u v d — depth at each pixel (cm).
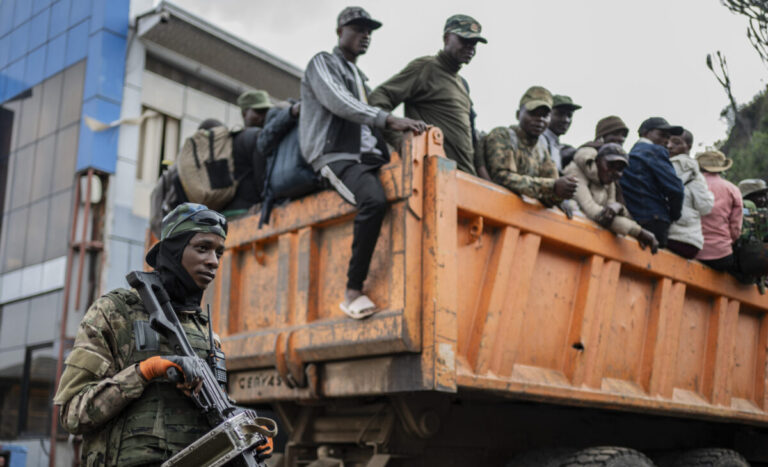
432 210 349
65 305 1331
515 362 391
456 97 451
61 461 1274
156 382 197
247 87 1598
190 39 1454
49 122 1473
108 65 1413
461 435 413
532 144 450
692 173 495
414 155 353
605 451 391
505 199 386
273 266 424
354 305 352
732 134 845
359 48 414
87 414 189
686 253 490
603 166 456
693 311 502
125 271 1370
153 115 1388
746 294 531
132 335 201
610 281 436
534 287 405
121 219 1377
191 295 215
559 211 413
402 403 379
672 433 532
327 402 395
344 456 422
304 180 393
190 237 211
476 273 377
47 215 1428
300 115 394
